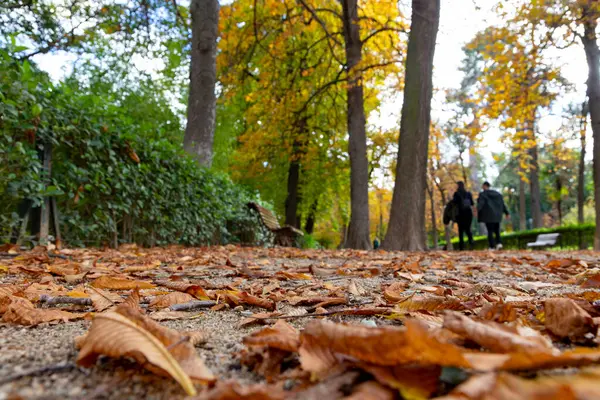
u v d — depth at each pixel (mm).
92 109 6141
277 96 17656
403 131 11125
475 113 16625
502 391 612
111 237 6852
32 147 5238
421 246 10844
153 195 7500
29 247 5371
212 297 2299
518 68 14070
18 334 1429
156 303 2082
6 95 4676
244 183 23656
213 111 12188
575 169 34000
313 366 869
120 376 968
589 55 13664
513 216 54000
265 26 16594
